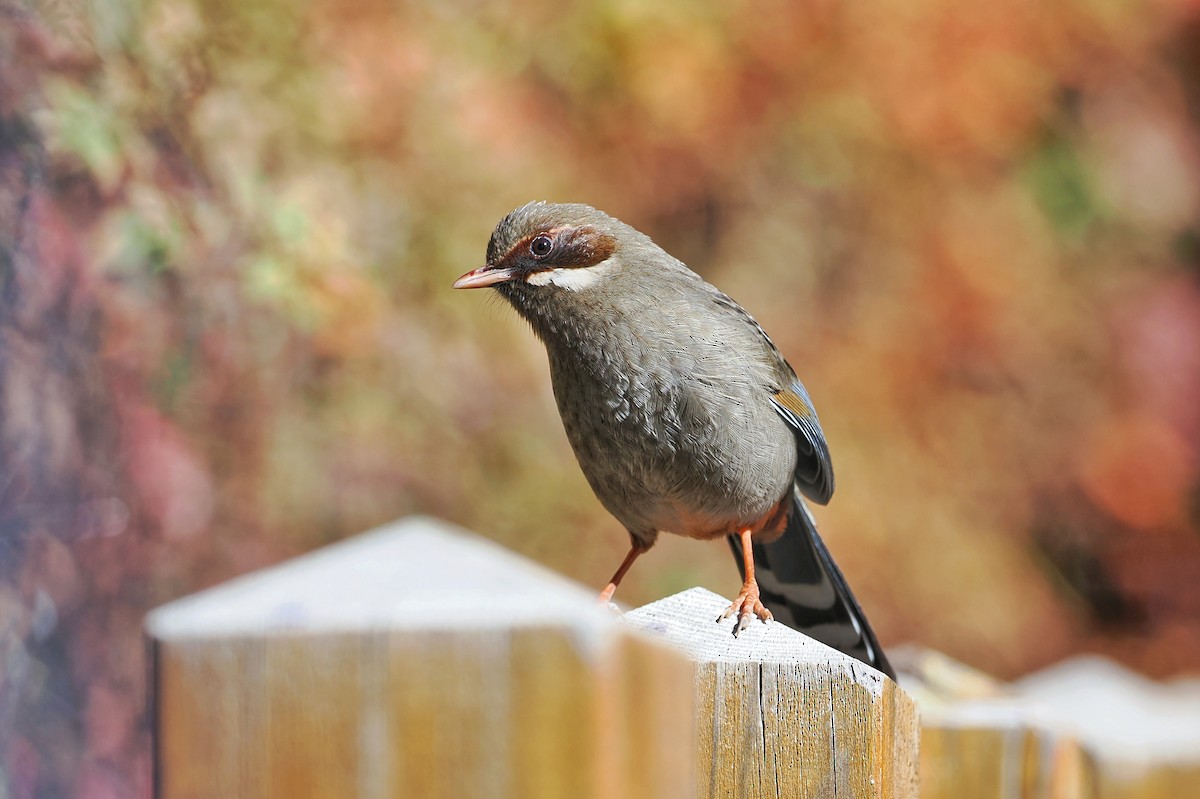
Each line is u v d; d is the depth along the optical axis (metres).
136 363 11.32
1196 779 6.42
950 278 19.41
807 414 7.99
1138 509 20.47
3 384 10.12
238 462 12.58
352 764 3.22
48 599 10.35
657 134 17.36
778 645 4.79
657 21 17.12
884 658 7.06
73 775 10.36
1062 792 5.93
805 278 18.97
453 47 14.63
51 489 10.51
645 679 3.45
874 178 19.25
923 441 19.25
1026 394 20.06
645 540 8.00
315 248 11.93
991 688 6.96
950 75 19.02
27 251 10.23
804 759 4.42
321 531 13.27
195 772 3.21
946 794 5.75
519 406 14.49
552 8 16.48
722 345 7.46
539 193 15.29
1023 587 19.67
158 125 11.27
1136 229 21.34
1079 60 20.77
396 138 13.81
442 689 3.24
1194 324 21.16
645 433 7.45
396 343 13.66
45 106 10.23
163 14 11.34
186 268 11.44
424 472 13.90
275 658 3.23
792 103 18.48
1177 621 20.59
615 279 7.54
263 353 12.39
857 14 18.69
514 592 3.37
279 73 12.43
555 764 3.23
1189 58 21.83
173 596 11.50
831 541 18.20
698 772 4.43
